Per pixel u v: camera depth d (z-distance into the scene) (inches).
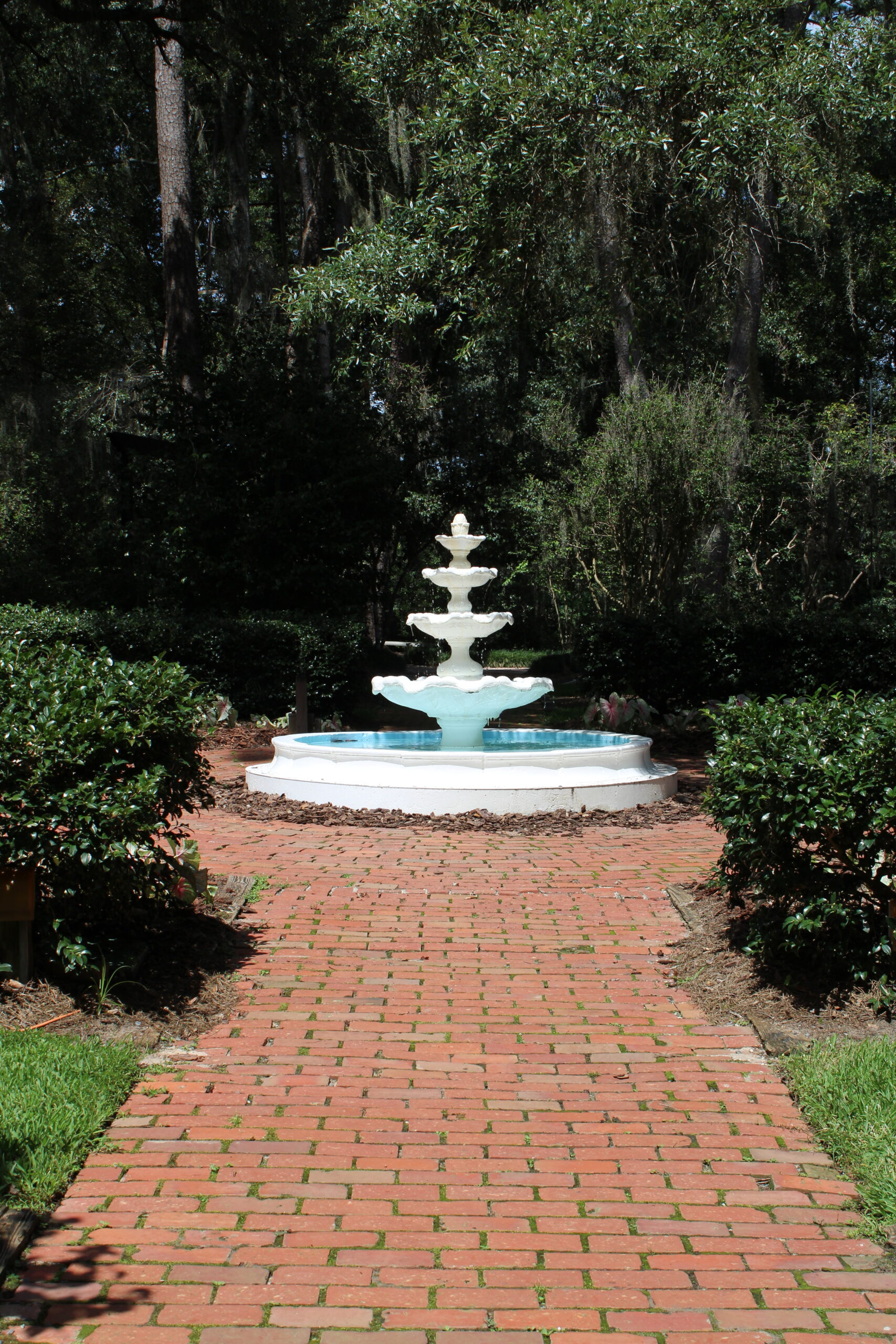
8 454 805.9
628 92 496.1
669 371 810.2
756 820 180.5
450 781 334.6
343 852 282.5
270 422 671.1
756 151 493.4
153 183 1098.1
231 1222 113.8
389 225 597.6
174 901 208.8
